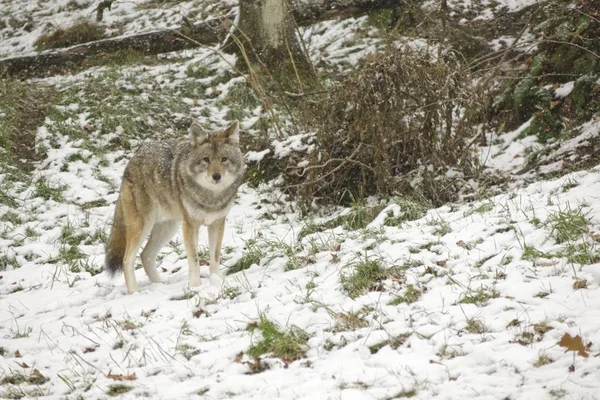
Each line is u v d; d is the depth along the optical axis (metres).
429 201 13.18
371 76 13.41
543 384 6.46
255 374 7.45
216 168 10.20
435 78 13.45
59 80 20.92
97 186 15.55
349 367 7.28
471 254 9.73
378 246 10.64
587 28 16.61
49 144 17.08
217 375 7.56
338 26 22.62
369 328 8.05
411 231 11.05
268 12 20.31
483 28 21.12
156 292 10.56
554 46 17.08
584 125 14.88
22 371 8.17
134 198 10.85
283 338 7.89
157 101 19.00
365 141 13.89
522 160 14.96
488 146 15.90
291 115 16.42
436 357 7.25
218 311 9.31
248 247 11.90
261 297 9.54
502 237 9.99
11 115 18.02
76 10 27.12
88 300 10.75
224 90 19.81
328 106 14.14
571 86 15.99
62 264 12.30
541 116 15.62
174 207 10.84
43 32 25.73
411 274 9.41
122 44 22.05
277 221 13.87
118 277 11.66
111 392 7.41
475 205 11.91
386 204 12.91
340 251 10.88
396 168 14.09
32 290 11.38
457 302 8.38
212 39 22.00
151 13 25.38
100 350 8.59
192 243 10.65
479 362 7.02
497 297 8.34
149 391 7.33
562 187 11.58
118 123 17.73
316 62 20.94
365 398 6.61
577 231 9.55
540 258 9.10
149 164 10.87
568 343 6.84
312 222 12.86
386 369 7.11
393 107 13.38
